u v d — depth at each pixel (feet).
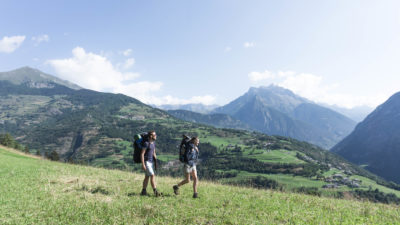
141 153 28.02
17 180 36.58
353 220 22.68
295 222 20.51
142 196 27.84
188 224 19.08
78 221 19.07
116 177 44.78
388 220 24.29
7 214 20.35
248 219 20.59
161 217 20.45
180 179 50.06
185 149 29.37
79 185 33.47
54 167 58.23
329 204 30.48
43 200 24.98
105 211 21.62
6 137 374.43
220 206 25.26
